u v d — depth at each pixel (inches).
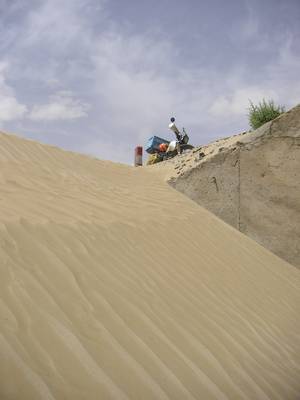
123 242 174.1
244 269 214.2
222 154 302.4
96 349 99.3
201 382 104.8
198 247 214.1
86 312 112.3
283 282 223.6
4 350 86.0
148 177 345.4
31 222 152.0
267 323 160.6
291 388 120.0
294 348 148.6
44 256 132.1
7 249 126.6
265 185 286.2
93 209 205.6
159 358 106.7
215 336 131.6
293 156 278.1
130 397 89.0
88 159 338.6
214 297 162.6
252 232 287.7
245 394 108.0
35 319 100.3
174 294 148.0
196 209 290.2
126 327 113.7
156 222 220.5
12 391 77.4
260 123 358.9
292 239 275.9
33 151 299.7
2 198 176.9
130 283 140.0
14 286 109.7
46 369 86.4
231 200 297.3
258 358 130.1
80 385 86.1
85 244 154.0
